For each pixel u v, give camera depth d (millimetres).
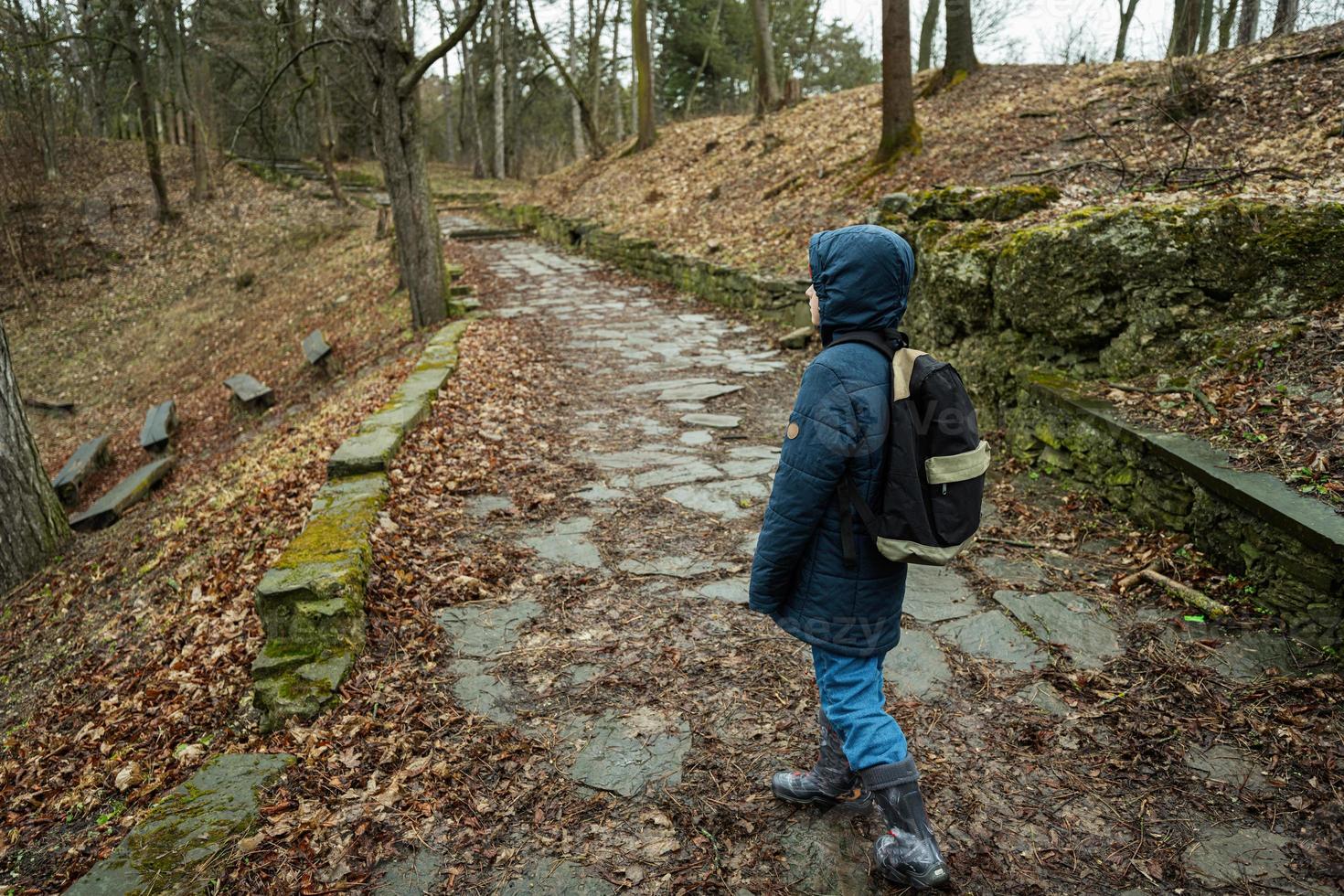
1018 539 4105
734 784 2549
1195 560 3504
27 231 24312
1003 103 13609
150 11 23812
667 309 12180
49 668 5164
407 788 2592
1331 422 3414
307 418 9086
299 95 12391
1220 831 2232
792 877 2180
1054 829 2287
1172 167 7508
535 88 36625
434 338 9914
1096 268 4672
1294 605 3020
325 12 11125
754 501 4926
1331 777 2348
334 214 24750
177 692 3809
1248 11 13383
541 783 2604
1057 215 5707
